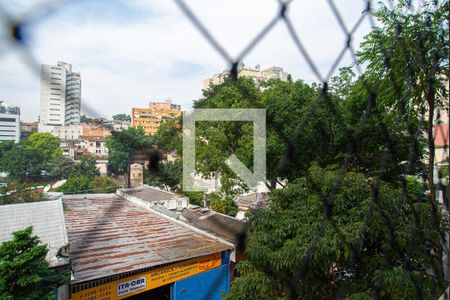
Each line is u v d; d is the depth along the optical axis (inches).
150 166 56.9
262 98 340.2
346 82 308.3
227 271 366.3
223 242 375.9
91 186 717.9
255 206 300.7
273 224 234.2
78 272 279.7
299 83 387.5
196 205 537.0
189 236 397.1
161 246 358.9
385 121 212.4
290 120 315.9
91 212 503.5
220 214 470.3
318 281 204.7
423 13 122.4
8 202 569.9
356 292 189.6
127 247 350.3
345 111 304.5
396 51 119.3
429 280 154.9
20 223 332.8
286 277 211.5
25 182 639.1
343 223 204.2
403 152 237.0
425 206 173.8
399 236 177.3
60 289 235.1
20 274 195.3
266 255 214.5
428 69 127.4
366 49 203.3
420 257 172.9
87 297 271.7
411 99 163.5
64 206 543.5
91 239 368.5
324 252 187.9
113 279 287.3
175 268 327.0
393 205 190.4
